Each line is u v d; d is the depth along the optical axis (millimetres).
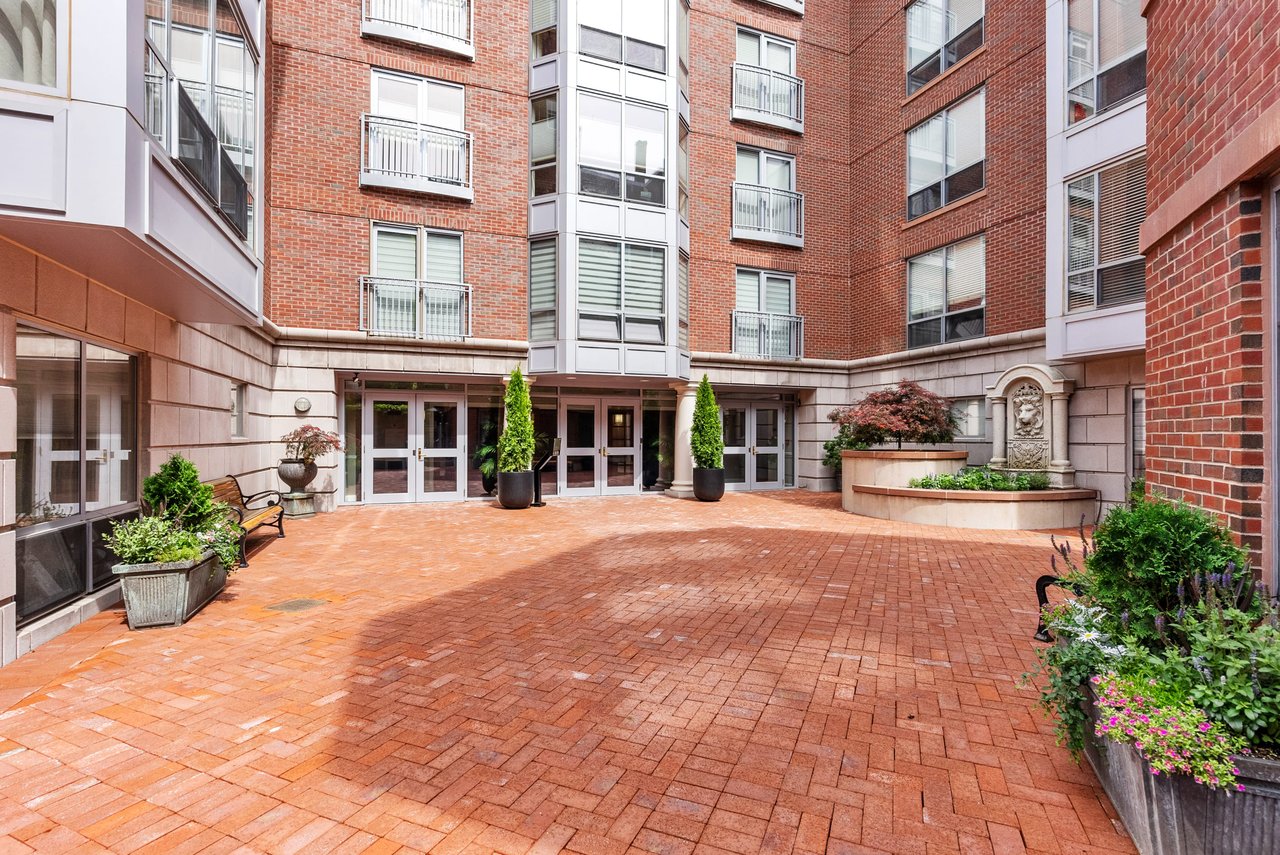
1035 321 11586
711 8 15367
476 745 3191
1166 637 2607
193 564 5102
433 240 12992
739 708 3613
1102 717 2453
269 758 3072
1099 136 9906
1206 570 2664
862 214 16094
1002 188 12250
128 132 4008
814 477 16234
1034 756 3086
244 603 5746
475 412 14188
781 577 6754
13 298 4305
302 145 12000
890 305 15109
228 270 6062
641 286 13570
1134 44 9523
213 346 8133
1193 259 3363
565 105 13031
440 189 12805
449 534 9586
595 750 3146
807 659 4371
